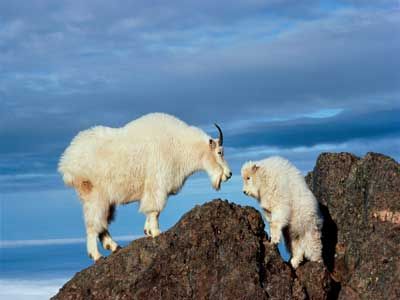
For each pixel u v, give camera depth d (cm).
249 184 1386
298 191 1379
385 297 1312
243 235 1291
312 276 1327
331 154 1563
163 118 1409
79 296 1281
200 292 1262
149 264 1273
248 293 1251
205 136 1420
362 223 1439
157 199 1356
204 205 1309
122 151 1341
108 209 1350
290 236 1399
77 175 1334
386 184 1418
